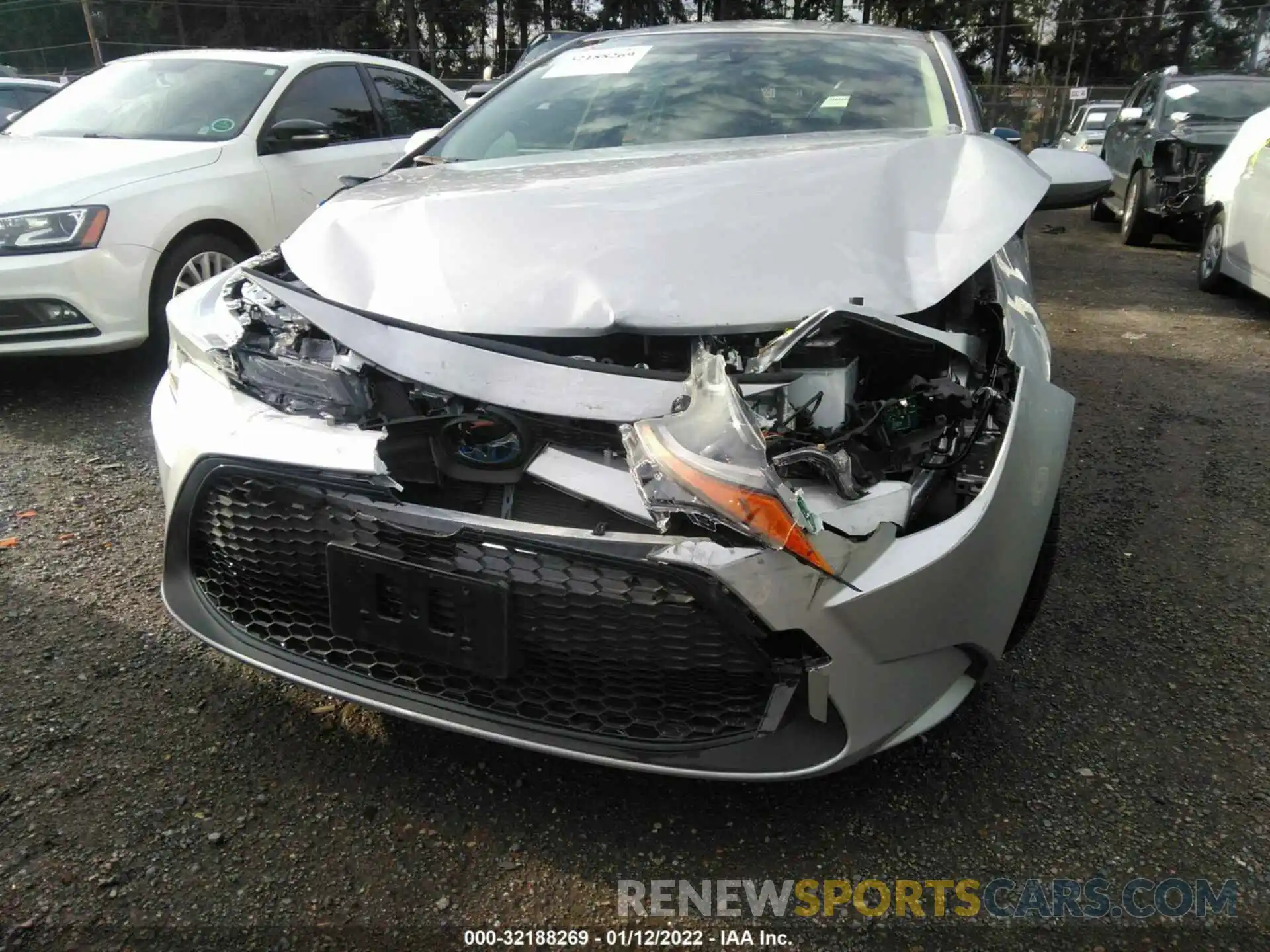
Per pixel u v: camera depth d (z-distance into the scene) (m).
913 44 3.46
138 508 3.26
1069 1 45.66
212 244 4.59
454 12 41.12
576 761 1.96
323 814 1.95
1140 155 9.56
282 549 1.92
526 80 3.59
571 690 1.79
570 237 2.04
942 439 1.89
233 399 1.99
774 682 1.71
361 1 39.12
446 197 2.29
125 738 2.14
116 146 4.61
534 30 43.16
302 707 2.27
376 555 1.80
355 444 1.79
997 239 2.13
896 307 1.92
